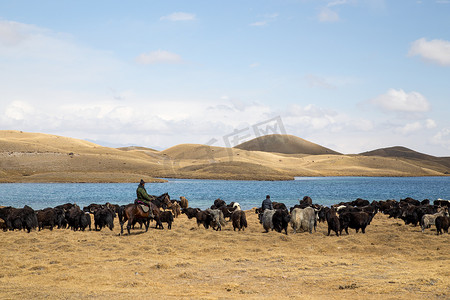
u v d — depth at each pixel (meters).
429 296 10.02
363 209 26.83
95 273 13.01
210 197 67.00
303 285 11.45
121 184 118.25
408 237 20.25
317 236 20.84
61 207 28.31
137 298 9.96
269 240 19.41
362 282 11.55
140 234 21.86
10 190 83.56
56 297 10.05
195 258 15.56
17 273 13.02
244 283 11.77
